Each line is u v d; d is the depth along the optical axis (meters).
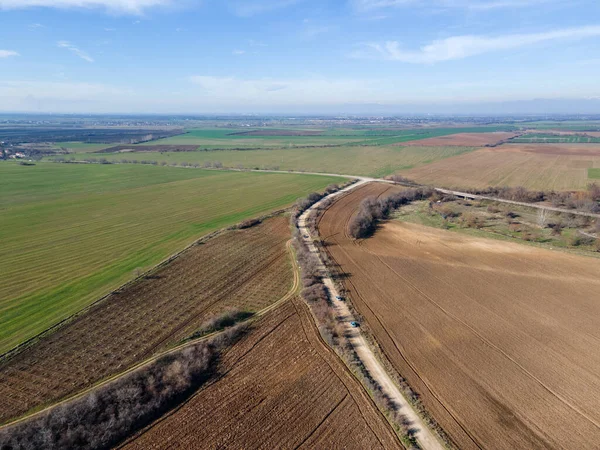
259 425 26.11
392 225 72.31
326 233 67.25
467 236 65.56
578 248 59.34
